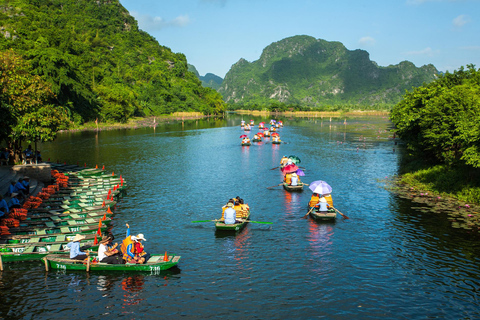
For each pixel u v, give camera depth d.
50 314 14.39
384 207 28.70
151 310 14.77
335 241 22.06
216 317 14.32
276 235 23.09
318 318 14.27
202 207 29.00
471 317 14.34
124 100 125.88
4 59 37.50
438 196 31.59
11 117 28.41
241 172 43.50
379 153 58.81
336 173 42.34
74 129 98.56
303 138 84.38
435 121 35.22
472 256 19.78
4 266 18.28
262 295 15.92
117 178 38.94
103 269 17.77
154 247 21.05
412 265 18.81
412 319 14.23
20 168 34.19
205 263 19.06
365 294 16.06
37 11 197.00
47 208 25.94
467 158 27.78
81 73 117.25
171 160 52.25
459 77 48.50
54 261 17.83
